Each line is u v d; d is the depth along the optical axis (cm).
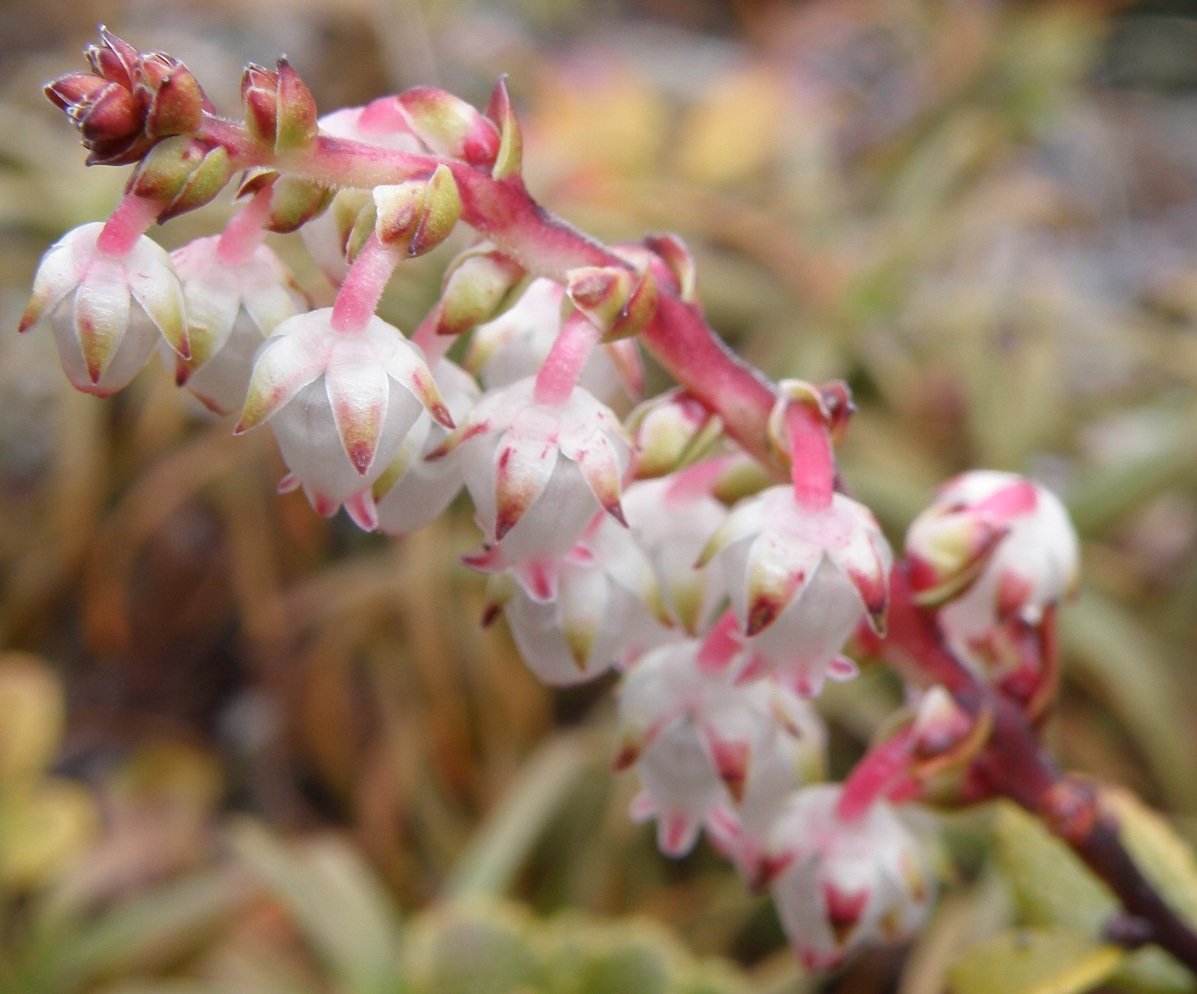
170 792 14
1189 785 12
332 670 14
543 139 16
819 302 15
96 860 12
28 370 16
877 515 13
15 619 15
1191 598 14
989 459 14
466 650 14
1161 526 15
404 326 12
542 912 12
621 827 12
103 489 15
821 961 5
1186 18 28
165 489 15
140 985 11
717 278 15
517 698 13
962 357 15
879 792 5
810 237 16
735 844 5
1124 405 16
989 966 5
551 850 13
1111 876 5
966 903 11
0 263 16
